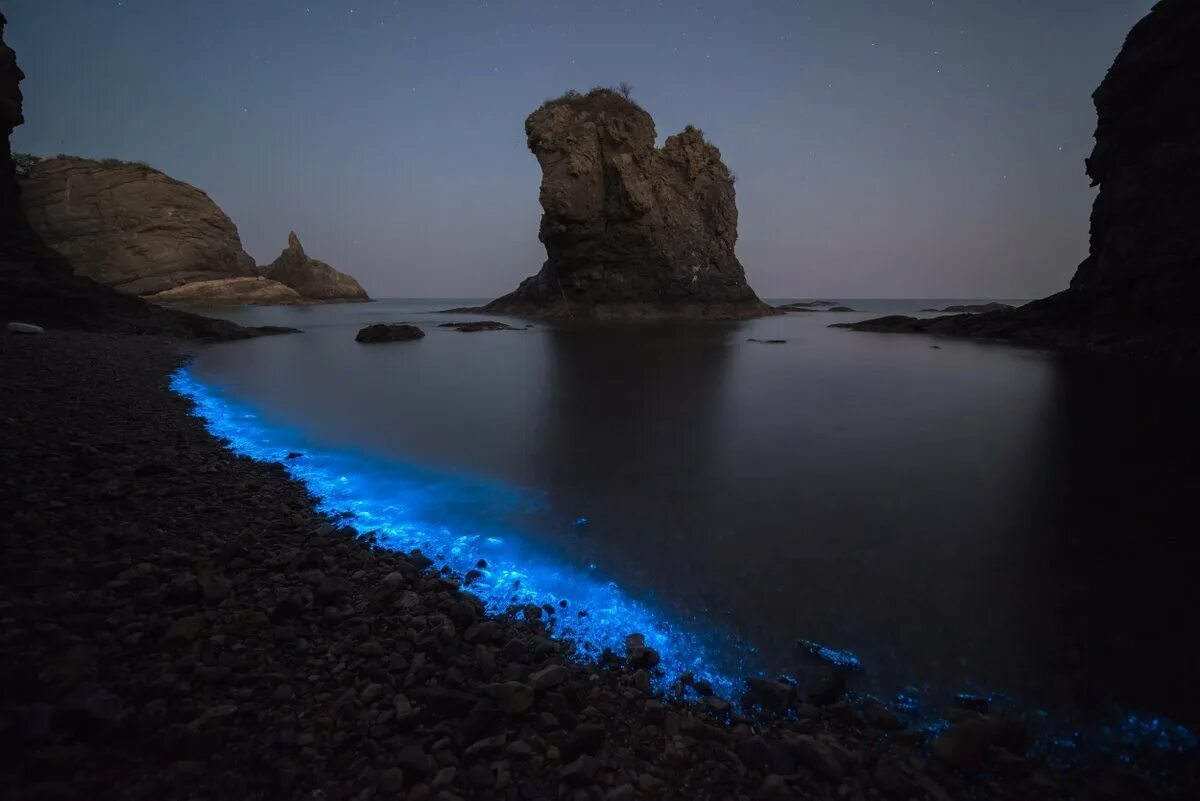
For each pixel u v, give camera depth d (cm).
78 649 310
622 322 4628
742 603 443
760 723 311
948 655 375
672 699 329
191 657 319
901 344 2841
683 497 690
